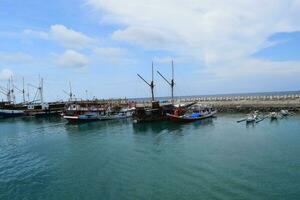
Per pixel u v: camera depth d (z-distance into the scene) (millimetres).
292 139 50812
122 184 32469
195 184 31250
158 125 75875
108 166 39625
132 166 38969
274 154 41531
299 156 39969
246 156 41094
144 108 81188
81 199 29094
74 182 33938
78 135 67062
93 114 90750
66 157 45938
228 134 58594
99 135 65625
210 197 27844
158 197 28562
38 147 55000
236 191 28906
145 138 58719
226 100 110688
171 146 49844
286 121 71562
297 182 30641
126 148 50094
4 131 80062
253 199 27031
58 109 124000
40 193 31031
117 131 70312
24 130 80500
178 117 77625
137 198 28609
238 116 87500
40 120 107750
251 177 32531
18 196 30453
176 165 38250
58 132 73500
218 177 32938
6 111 120688
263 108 95188
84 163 41812
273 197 27297
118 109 102938
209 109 88812
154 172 35938
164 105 85625
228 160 39469
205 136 57500
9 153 50500
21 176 36844
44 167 40656
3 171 39188
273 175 32906
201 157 41594
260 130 61312
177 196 28531
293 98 96562
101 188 31656
